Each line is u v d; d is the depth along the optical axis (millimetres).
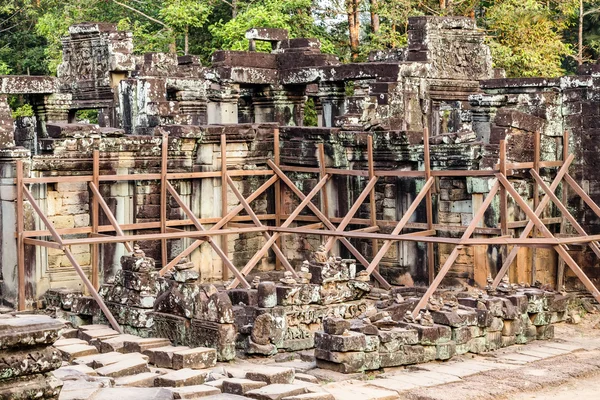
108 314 22984
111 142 27719
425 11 49594
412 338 20453
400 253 28734
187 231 27688
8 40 56750
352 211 28281
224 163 29703
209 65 52562
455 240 24562
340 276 23094
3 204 26375
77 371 15984
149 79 32062
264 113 37094
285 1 48156
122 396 14016
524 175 28141
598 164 28453
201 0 50844
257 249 30938
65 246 24703
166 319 21562
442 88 33438
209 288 20844
